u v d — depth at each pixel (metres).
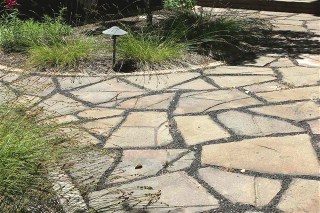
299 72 6.10
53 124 4.04
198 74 6.04
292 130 4.49
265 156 4.05
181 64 6.30
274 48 7.16
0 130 3.52
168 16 7.79
